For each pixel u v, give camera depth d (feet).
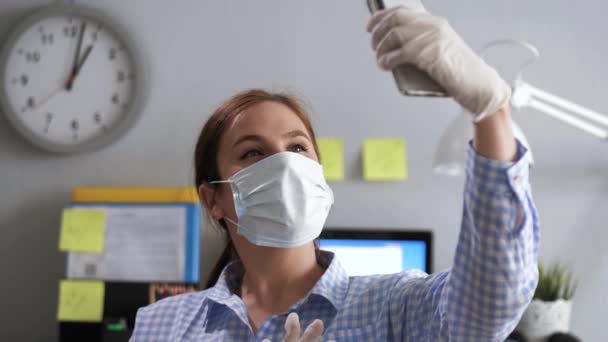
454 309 2.16
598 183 6.29
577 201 6.29
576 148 6.31
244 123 2.95
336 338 2.61
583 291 6.25
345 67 6.44
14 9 6.54
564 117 5.49
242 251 2.94
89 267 6.00
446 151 5.63
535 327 5.58
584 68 6.31
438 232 6.33
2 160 6.55
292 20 6.48
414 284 2.59
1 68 6.38
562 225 6.29
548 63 6.33
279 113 2.97
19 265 6.50
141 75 6.38
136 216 6.00
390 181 6.38
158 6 6.52
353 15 6.46
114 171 6.49
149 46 6.52
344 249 6.05
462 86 1.87
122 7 6.54
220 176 3.04
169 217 5.95
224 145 3.01
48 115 6.42
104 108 6.42
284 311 2.77
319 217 2.88
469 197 2.08
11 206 6.52
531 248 2.11
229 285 3.01
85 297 5.96
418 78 1.89
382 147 6.35
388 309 2.62
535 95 5.40
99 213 6.03
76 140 6.42
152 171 6.47
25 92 6.43
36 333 6.47
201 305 2.94
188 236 5.92
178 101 6.49
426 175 6.37
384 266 6.02
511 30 6.35
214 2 6.52
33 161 6.54
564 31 6.33
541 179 6.32
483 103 1.90
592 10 6.34
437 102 6.38
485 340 2.16
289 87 6.45
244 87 6.48
